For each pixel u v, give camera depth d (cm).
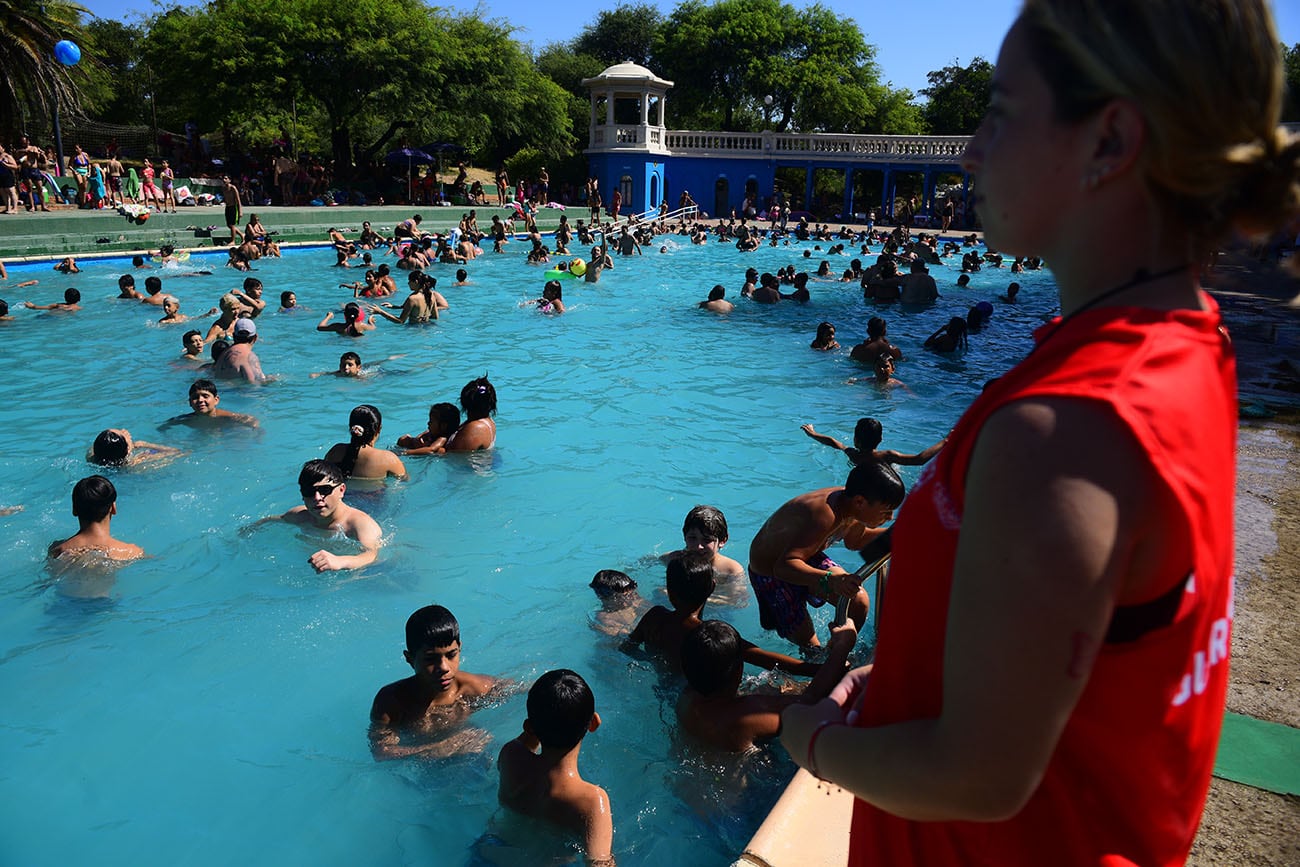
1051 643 85
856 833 125
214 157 4412
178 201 3077
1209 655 98
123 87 5134
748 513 694
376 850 352
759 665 465
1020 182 99
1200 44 84
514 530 650
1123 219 94
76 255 2144
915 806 99
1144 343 89
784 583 491
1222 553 93
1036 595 85
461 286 1998
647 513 689
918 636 106
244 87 3497
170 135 3988
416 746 409
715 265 2611
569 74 5762
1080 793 97
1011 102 99
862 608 509
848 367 1212
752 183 4822
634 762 404
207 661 474
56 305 1512
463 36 4059
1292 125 92
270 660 477
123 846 352
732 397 1043
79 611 518
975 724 91
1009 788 91
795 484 759
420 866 345
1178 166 88
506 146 5234
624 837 360
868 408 1006
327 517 618
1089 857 98
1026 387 92
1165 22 85
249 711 434
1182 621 91
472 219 3178
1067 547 83
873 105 5600
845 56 5553
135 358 1160
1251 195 90
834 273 2527
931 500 104
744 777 395
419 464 777
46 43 2975
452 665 422
